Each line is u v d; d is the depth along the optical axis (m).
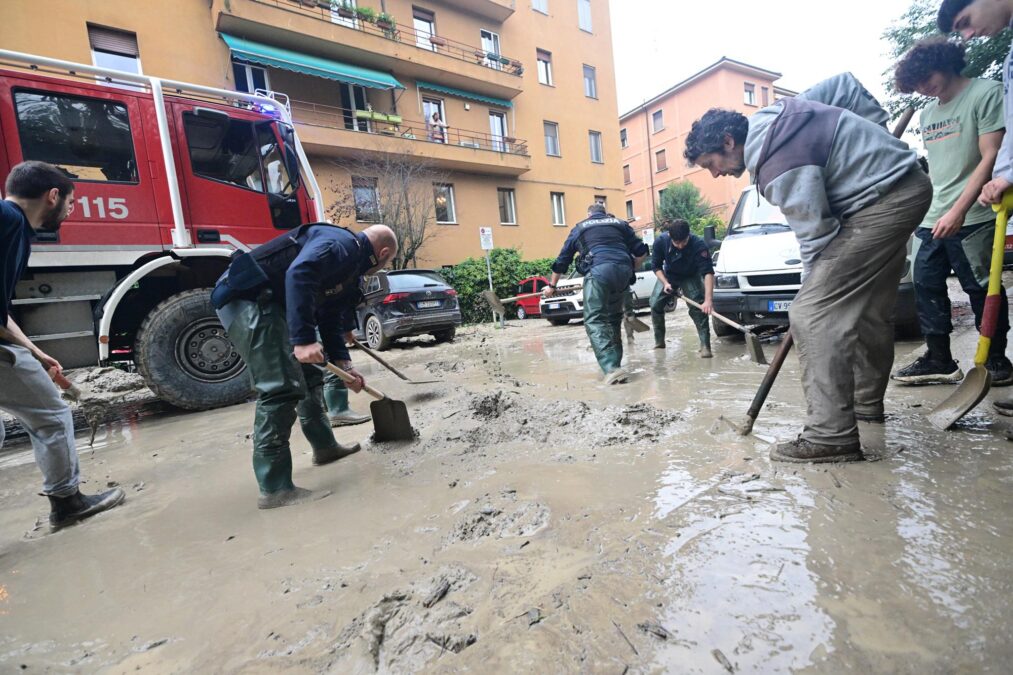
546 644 1.24
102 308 4.61
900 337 5.20
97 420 5.00
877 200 2.06
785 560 1.46
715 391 3.73
